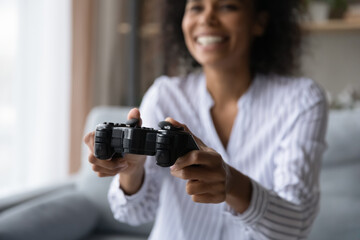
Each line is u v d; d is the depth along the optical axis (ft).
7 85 6.67
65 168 7.52
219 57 3.29
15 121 6.78
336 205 4.66
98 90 8.39
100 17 8.30
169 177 3.35
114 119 5.55
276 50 3.85
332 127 4.92
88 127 5.62
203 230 3.24
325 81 8.56
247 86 3.48
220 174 1.90
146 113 3.58
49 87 7.21
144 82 8.54
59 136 7.42
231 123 3.42
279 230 2.52
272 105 3.34
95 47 8.21
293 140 3.10
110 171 2.25
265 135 3.24
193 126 3.41
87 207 5.13
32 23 6.95
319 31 8.18
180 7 4.18
